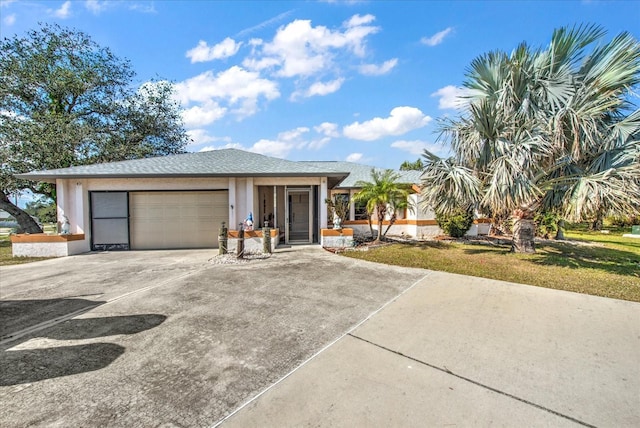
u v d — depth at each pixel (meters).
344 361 2.88
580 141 6.82
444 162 8.42
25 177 9.62
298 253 9.24
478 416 2.10
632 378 2.58
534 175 7.46
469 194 7.74
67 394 2.38
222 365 2.82
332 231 10.43
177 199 10.73
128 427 2.01
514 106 7.99
